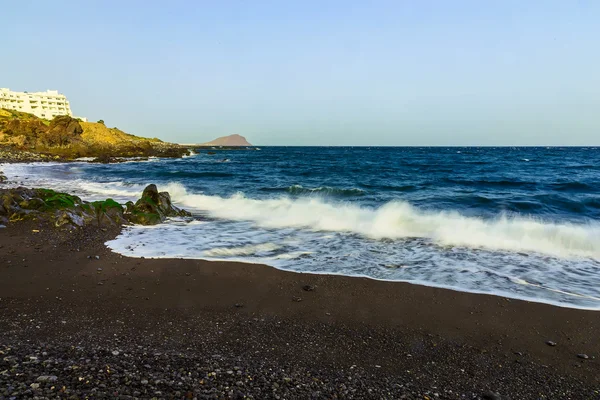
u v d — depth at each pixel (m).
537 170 39.44
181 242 10.89
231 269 8.52
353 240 11.16
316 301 6.89
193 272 8.30
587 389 4.46
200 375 4.31
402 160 64.88
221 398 3.84
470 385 4.48
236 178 31.84
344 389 4.23
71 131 68.50
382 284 7.70
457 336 5.71
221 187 24.44
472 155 86.69
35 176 31.08
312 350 5.20
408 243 10.79
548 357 5.17
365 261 9.17
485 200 17.44
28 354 4.58
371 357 5.07
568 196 18.42
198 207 17.16
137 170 39.75
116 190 22.09
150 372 4.29
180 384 4.05
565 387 4.50
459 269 8.57
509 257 9.41
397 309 6.60
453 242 10.76
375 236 11.59
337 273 8.32
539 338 5.66
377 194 20.38
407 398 4.12
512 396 4.29
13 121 62.81
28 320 5.84
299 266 8.78
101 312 6.25
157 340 5.32
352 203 16.95
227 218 14.70
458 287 7.54
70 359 4.51
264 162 60.69
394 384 4.42
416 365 4.90
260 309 6.54
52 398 3.60
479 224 12.33
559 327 5.98
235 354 4.99
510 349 5.36
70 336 5.33
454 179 29.14
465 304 6.79
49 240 10.61
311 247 10.43
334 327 5.93
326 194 20.67
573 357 5.17
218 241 11.03
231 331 5.71
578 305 6.71
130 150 70.06
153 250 9.98
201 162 59.25
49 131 65.31
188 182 27.94
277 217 14.49
